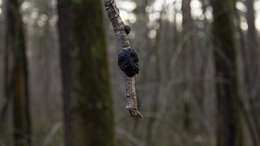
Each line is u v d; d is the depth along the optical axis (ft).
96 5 19.48
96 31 19.38
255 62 37.09
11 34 30.17
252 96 31.22
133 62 4.52
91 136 19.31
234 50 28.07
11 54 29.96
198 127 33.47
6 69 30.45
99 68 19.45
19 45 30.07
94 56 19.27
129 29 4.72
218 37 27.89
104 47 19.76
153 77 30.01
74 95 19.25
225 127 27.94
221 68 27.86
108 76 19.84
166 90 27.73
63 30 19.39
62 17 19.39
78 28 19.10
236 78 27.84
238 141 27.66
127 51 4.58
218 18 27.94
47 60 49.67
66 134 19.83
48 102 47.19
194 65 32.78
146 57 27.76
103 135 19.44
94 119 19.31
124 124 29.48
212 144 30.01
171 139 28.89
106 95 19.62
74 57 19.17
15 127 29.43
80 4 19.04
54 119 40.42
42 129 35.63
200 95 33.27
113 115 19.95
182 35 27.81
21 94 29.81
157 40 27.55
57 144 27.02
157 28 27.48
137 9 27.81
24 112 29.86
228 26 27.89
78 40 19.15
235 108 27.73
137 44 27.73
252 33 40.78
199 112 29.91
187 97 29.91
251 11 41.24
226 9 27.68
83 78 19.22
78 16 19.10
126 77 4.54
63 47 19.53
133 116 4.47
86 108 19.25
